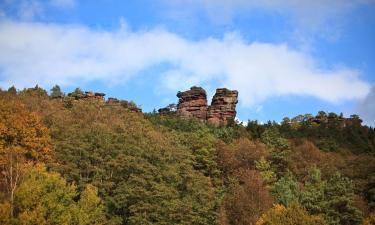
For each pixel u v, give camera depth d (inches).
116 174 2501.2
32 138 2628.0
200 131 3944.4
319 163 3560.5
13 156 2325.3
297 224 1910.7
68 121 3186.5
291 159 3484.3
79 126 3026.6
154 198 2292.1
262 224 1995.6
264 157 3388.3
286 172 3198.8
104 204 2299.5
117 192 2348.7
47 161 2544.3
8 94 3774.6
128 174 2500.0
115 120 3560.5
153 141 2913.4
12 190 1804.9
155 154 2637.8
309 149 3873.0
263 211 2377.0
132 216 2188.7
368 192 2883.9
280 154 3395.7
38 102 3806.6
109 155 2544.3
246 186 2628.0
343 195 2423.7
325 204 2405.3
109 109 4094.5
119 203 2273.6
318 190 2598.4
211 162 3213.6
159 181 2480.3
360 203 2603.3
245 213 2404.0
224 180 3152.1
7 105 2908.5
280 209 2053.4
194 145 3425.2
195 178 2568.9
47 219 1732.3
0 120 2657.5
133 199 2308.1
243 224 2370.8
